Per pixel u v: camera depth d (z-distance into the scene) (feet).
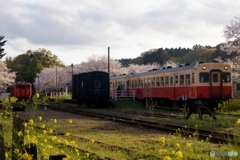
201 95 86.38
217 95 87.20
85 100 111.34
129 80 129.70
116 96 127.95
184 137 40.70
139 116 73.72
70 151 31.89
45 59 335.88
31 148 23.11
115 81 143.64
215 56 300.81
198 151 32.60
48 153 28.86
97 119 67.87
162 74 104.27
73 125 57.41
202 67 87.20
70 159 28.14
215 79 87.71
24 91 146.51
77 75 120.57
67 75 279.69
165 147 35.22
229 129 47.83
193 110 63.67
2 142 22.67
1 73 177.99
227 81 88.38
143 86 117.80
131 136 44.88
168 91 100.37
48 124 58.08
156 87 107.96
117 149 34.83
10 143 34.14
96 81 111.14
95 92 110.93
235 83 149.59
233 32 130.72
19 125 24.27
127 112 86.48
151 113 79.05
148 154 31.50
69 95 169.07
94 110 95.20
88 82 110.83
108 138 43.27
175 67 98.94
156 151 33.42
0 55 203.21
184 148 33.88
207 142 36.58
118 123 60.34
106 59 240.73
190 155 30.53
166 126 54.08
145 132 48.88
